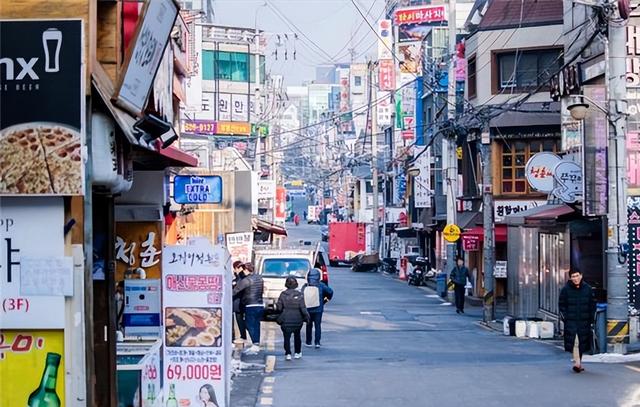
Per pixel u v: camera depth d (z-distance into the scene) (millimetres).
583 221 23375
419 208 58969
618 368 17672
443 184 53156
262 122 60375
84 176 8336
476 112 37219
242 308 22312
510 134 40344
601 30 20266
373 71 77938
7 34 8242
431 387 15578
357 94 104188
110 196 10164
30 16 8594
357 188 97500
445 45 55688
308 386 15883
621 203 19766
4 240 8508
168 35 10188
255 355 20781
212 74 59094
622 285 19688
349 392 15219
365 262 71250
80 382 8609
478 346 22953
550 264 25453
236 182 31844
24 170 8273
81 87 8281
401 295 45844
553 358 19969
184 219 27078
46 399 8602
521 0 40750
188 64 23250
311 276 22984
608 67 19875
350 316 33500
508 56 41312
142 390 10547
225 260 12633
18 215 8508
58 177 8281
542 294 26422
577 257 23422
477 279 41562
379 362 19484
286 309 19766
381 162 81312
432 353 21391
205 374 12531
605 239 21391
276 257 31625
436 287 48938
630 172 23281
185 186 20766
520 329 25500
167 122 11719
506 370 17578
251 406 14070
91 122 8703
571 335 17094
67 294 8539
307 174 144875
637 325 22359
